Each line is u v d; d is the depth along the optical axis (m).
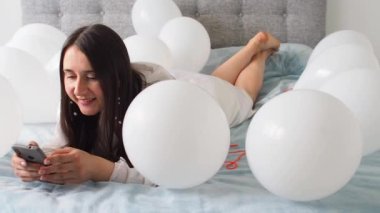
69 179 0.97
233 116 1.52
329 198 0.92
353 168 0.83
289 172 0.81
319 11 2.15
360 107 1.01
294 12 2.16
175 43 1.75
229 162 1.17
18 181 1.05
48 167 0.95
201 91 0.90
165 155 0.85
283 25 2.18
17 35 1.90
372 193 0.94
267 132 0.83
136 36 1.64
